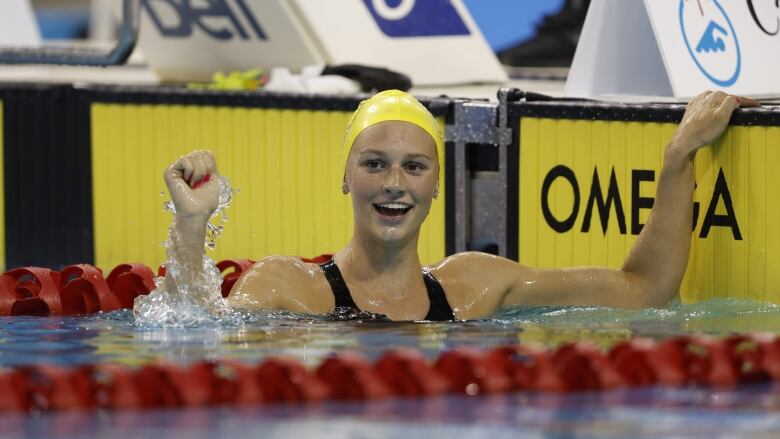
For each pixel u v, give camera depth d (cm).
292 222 2166
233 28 2808
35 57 2533
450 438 988
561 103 1870
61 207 2322
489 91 2939
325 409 1092
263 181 2183
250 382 1134
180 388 1117
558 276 1600
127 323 1514
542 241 1909
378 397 1137
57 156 2317
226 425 1032
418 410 1088
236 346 1332
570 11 3919
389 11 2889
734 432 1009
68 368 1215
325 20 2786
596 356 1220
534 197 1917
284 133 2161
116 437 991
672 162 1602
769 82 1864
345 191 1577
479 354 1210
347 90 2517
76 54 2503
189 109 2227
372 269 1527
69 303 1703
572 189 1862
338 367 1166
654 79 1880
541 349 1242
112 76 3494
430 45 2962
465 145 2023
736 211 1628
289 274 1533
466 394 1154
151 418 1056
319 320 1480
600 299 1599
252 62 2852
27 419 1054
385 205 1483
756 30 1886
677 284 1611
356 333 1406
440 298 1539
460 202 2034
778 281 1590
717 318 1525
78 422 1042
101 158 2291
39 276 1691
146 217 2267
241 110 2191
